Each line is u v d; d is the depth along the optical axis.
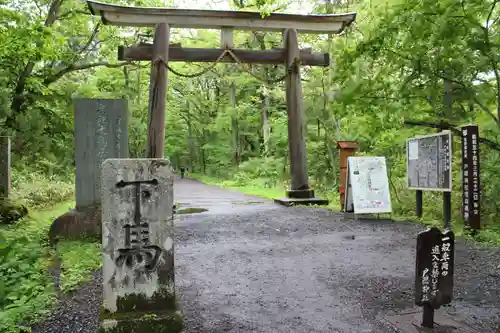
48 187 12.38
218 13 12.18
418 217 9.17
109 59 19.48
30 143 17.23
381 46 9.12
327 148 17.12
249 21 12.45
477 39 8.01
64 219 6.69
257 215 10.11
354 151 10.68
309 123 17.17
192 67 25.61
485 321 3.54
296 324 3.50
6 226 7.77
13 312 3.61
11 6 15.20
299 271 5.13
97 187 6.85
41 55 11.06
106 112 6.90
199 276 4.92
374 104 10.20
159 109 11.92
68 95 20.30
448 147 7.71
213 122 31.19
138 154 32.69
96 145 6.86
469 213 7.18
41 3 17.12
